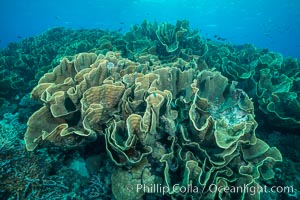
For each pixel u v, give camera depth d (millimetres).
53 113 3252
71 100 3488
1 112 6180
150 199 3404
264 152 3688
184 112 3740
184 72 4238
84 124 3045
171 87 4199
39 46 10312
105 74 3887
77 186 3789
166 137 3512
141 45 7312
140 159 3084
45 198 3490
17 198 3383
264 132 5348
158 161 3342
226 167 3420
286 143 4988
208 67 6930
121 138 3324
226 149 3230
